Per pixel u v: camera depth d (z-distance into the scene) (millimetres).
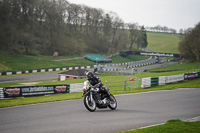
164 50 154625
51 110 12453
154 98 17500
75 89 25812
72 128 8078
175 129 7465
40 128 8188
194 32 84812
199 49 79688
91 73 11094
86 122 9000
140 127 8312
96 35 116312
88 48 109562
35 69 65500
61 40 98562
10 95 21234
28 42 88250
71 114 10906
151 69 77250
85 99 11125
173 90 23406
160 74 51219
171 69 72438
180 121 8719
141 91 22828
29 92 22344
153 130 7398
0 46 79688
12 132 7750
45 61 78062
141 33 137625
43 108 13359
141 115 10609
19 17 92375
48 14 96938
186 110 12188
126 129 7992
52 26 97875
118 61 102500
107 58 100688
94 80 11164
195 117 9969
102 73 63938
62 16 104000
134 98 17594
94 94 11188
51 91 23812
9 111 12531
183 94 19984
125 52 110688
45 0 98625
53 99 18047
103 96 11461
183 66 77125
